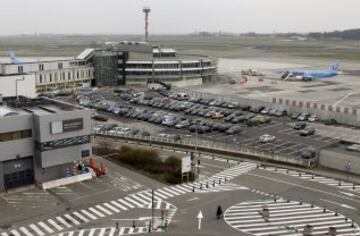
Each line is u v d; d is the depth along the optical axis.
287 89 170.25
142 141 93.75
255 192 64.38
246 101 132.12
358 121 108.38
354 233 51.28
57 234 50.72
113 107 126.25
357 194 63.97
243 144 90.50
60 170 69.81
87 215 56.16
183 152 85.06
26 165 66.94
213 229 51.84
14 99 79.62
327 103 137.62
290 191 64.88
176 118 110.88
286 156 80.94
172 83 176.25
